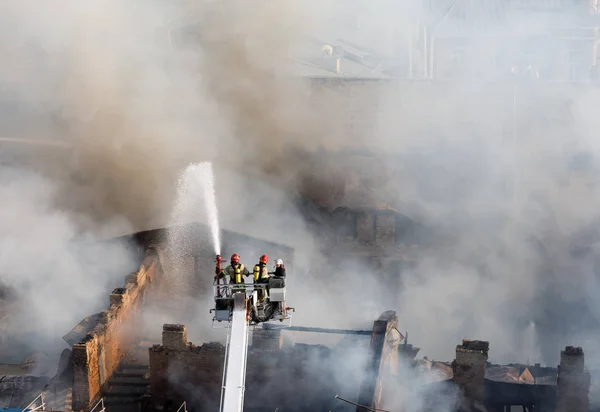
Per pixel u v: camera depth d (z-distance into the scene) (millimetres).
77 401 55031
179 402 56500
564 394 54594
